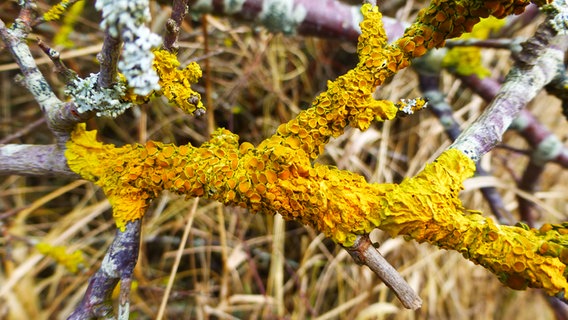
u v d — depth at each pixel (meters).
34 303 0.40
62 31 0.33
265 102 0.51
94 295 0.18
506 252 0.15
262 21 0.30
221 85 0.51
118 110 0.16
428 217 0.16
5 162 0.19
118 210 0.18
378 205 0.16
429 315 0.49
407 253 0.51
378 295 0.49
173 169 0.17
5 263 0.39
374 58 0.17
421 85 0.38
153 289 0.42
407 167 0.53
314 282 0.48
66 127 0.18
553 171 0.60
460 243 0.16
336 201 0.16
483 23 0.35
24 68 0.19
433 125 0.52
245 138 0.50
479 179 0.42
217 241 0.48
